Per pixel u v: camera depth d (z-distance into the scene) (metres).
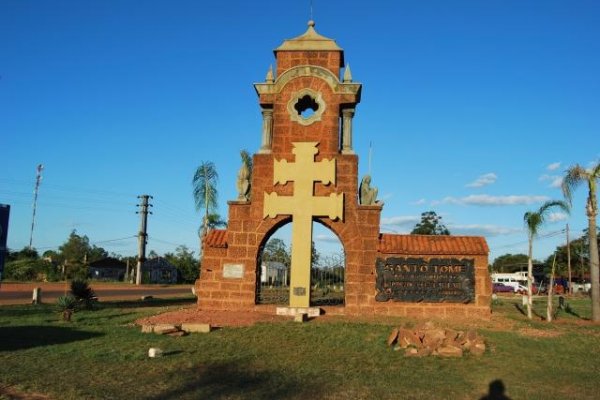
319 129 22.30
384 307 20.98
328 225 21.77
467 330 18.08
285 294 28.75
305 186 21.94
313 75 22.55
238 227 22.16
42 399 9.99
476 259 21.08
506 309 31.36
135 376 11.70
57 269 73.75
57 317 21.22
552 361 14.21
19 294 38.47
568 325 22.03
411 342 15.09
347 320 19.58
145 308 26.19
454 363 13.55
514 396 10.84
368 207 21.62
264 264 38.56
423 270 21.09
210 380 11.46
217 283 21.95
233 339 15.77
